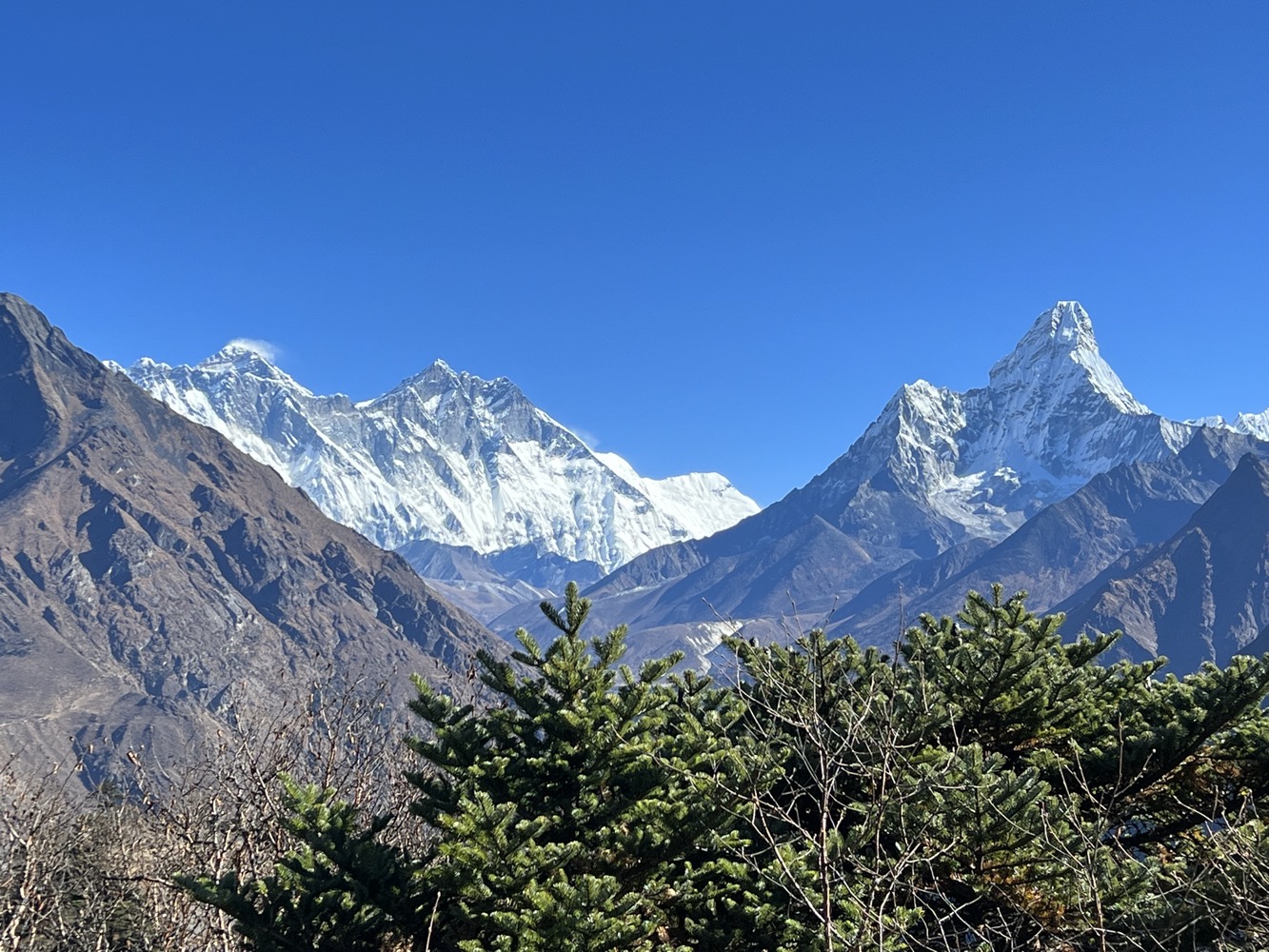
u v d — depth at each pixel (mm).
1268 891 7645
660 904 9445
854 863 8047
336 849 9250
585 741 9555
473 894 8531
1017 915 8984
